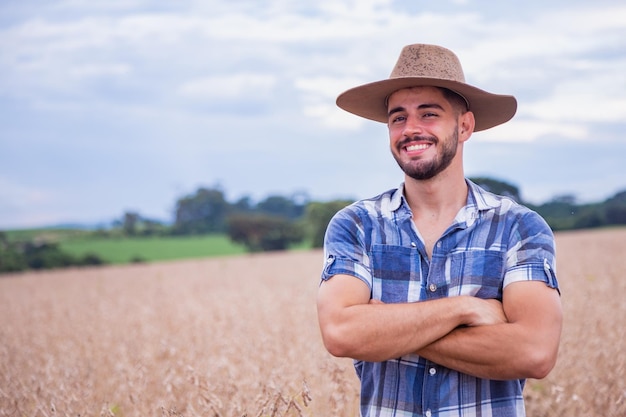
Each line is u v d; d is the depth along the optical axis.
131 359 8.30
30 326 13.32
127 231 102.75
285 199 109.19
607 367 6.39
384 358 3.05
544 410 5.75
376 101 3.50
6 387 5.89
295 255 47.03
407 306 3.04
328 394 5.32
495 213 3.22
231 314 11.43
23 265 75.94
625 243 29.62
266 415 4.00
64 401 5.14
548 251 3.13
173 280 27.27
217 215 107.06
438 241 3.19
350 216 3.35
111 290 24.11
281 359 6.62
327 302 3.19
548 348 2.98
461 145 3.32
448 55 3.26
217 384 5.30
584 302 10.11
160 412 5.36
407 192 3.33
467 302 3.02
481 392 3.06
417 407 3.08
